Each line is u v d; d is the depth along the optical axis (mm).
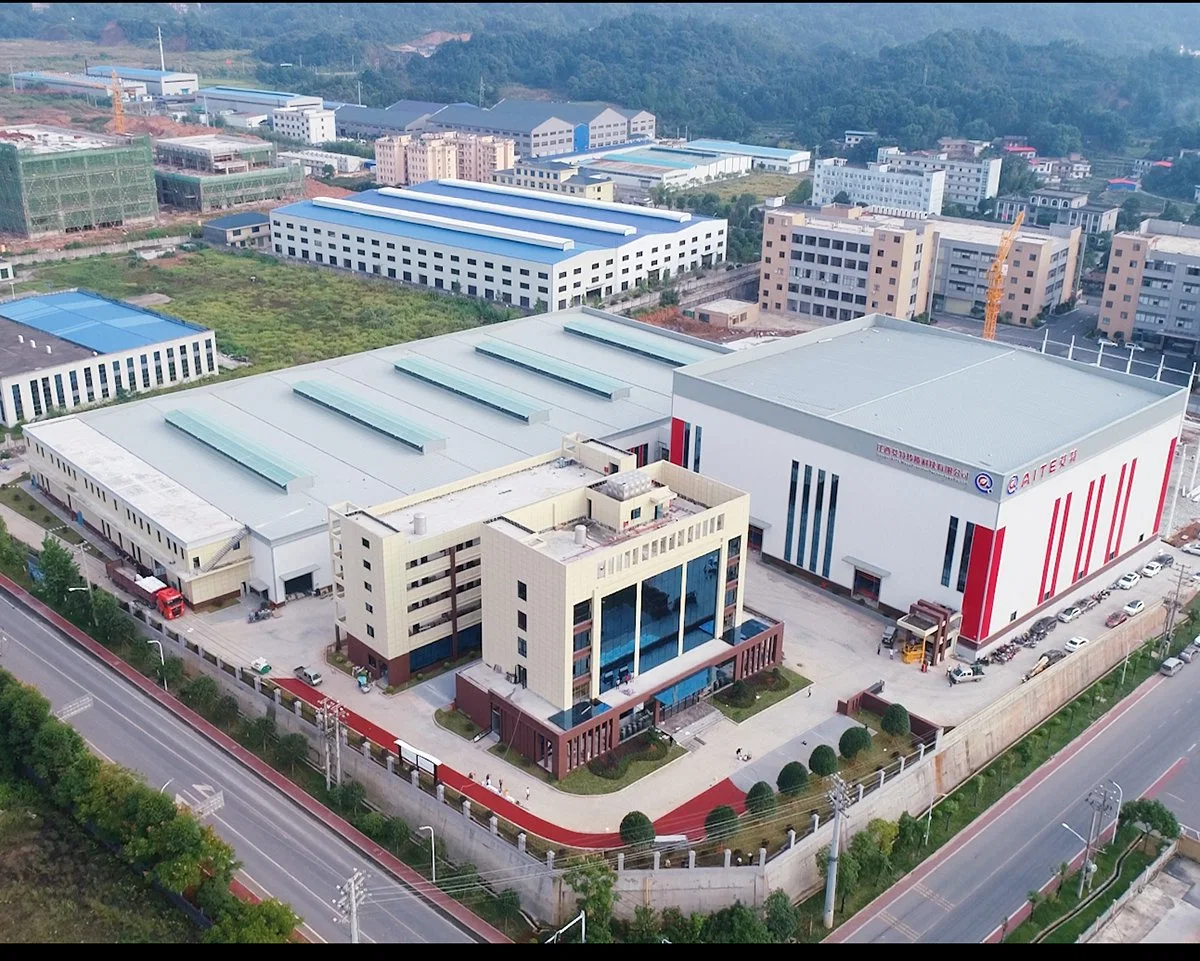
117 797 85938
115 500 124562
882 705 103125
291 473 126562
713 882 83250
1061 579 121312
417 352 173375
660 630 101312
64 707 103812
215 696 103000
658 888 83125
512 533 96000
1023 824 94062
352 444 138500
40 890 83562
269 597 117375
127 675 109500
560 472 115938
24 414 163125
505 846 85062
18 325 185375
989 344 153500
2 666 109812
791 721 102062
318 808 93000
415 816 91125
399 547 99875
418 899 84125
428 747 96438
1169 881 88688
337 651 110438
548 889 82688
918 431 120688
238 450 132750
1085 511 120375
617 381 162750
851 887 84062
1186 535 143375
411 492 126000
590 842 85750
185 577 114062
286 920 76625
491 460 135125
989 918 83750
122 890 83875
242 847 88188
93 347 174625
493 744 97250
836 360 146250
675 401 135875
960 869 88812
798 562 127375
